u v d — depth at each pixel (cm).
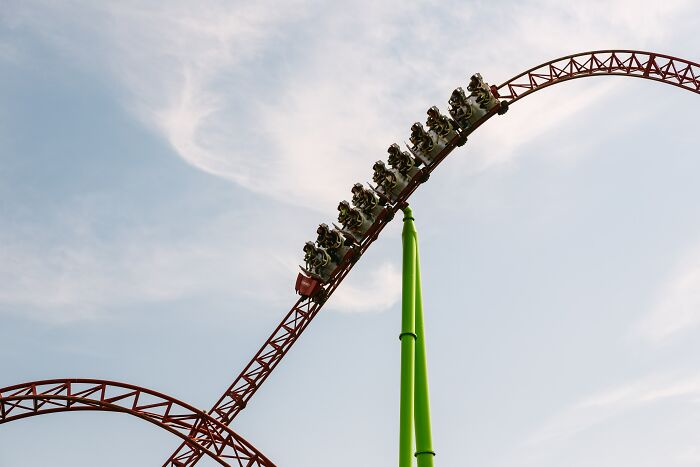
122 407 3588
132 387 3619
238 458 3684
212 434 3666
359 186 4800
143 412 3616
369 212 4728
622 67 5612
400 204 4750
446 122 4881
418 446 3953
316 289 4600
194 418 3684
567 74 5503
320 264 4619
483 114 4947
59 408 3553
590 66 5575
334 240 4659
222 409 4541
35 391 3562
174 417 3656
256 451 3681
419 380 4169
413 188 4828
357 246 4678
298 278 4659
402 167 4794
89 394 3588
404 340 4056
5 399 3475
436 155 4856
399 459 3700
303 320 4653
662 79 5588
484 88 4981
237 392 4578
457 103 4962
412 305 4175
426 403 4091
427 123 4950
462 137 4909
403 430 3747
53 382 3581
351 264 4759
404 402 3847
